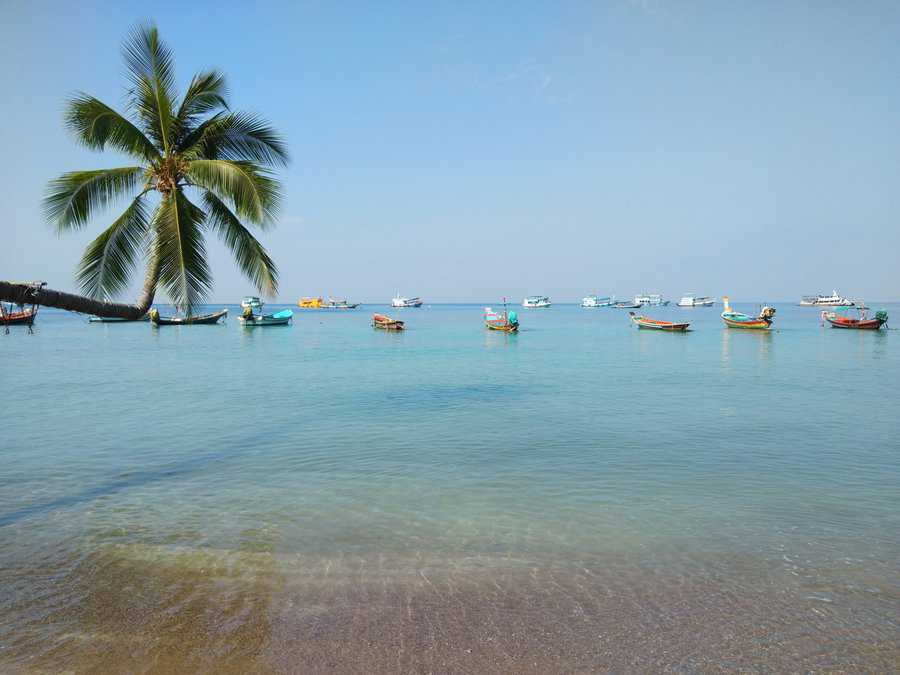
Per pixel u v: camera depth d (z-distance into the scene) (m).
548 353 40.00
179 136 12.58
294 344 49.94
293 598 6.29
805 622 5.77
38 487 10.36
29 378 26.67
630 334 63.81
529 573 6.87
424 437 14.27
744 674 4.98
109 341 54.16
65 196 10.49
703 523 8.47
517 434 14.55
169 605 6.16
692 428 15.19
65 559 7.31
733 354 38.22
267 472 11.27
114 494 9.97
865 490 9.97
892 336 56.28
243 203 11.34
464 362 33.75
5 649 5.36
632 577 6.75
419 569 6.97
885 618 5.83
